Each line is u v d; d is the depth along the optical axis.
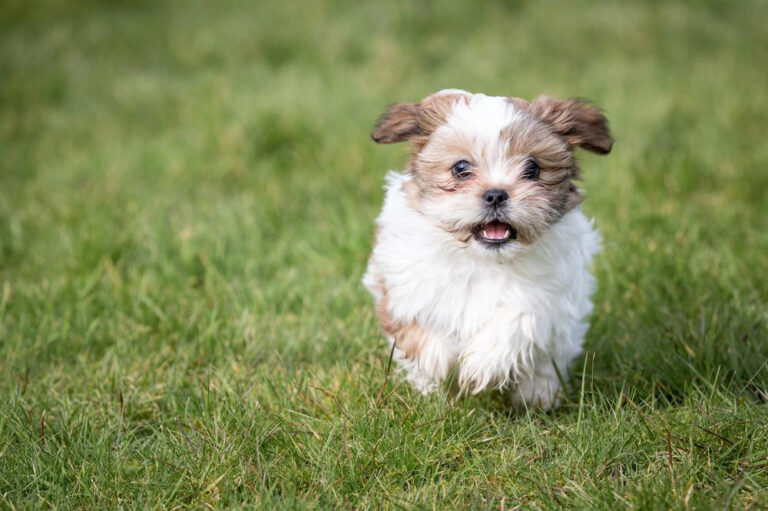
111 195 9.84
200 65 14.91
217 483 4.91
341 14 16.98
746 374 5.91
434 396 5.64
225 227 8.83
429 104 5.61
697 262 7.61
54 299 7.43
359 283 7.61
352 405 5.68
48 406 5.84
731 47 15.45
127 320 7.18
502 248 5.16
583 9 17.34
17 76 14.27
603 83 13.20
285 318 7.18
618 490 4.65
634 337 6.52
